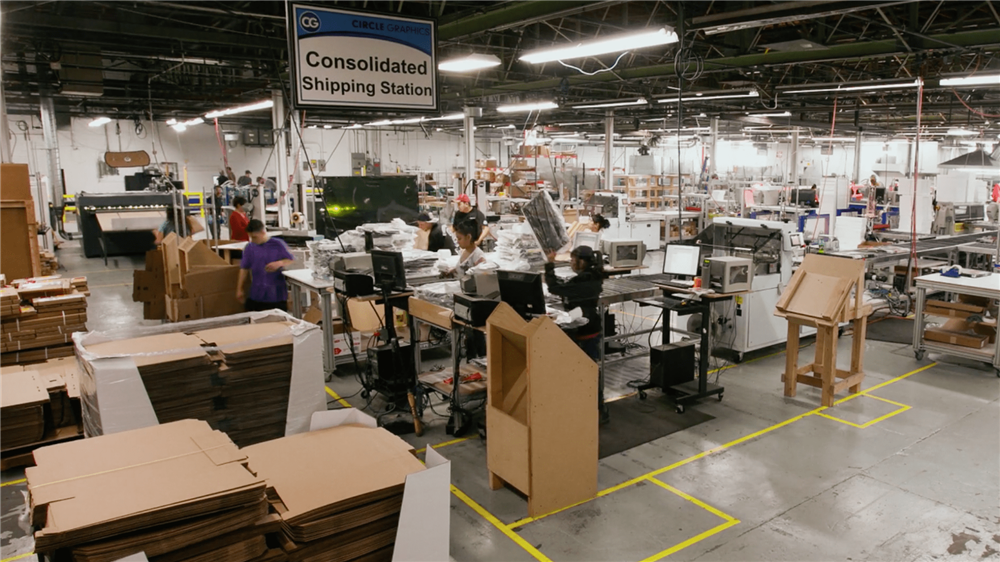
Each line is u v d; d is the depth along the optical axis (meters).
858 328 5.55
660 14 8.15
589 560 3.22
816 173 20.17
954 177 11.67
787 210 12.04
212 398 2.97
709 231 7.27
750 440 4.67
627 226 12.99
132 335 3.30
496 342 3.77
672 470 4.20
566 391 3.60
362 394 5.48
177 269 7.23
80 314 5.21
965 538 3.39
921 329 6.56
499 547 3.33
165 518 1.62
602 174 17.81
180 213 9.13
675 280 6.06
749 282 5.62
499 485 3.95
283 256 6.14
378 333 5.59
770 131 21.61
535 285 3.94
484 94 13.52
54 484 1.73
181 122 16.23
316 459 2.17
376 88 4.52
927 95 13.55
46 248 12.31
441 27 7.50
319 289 5.82
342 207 8.45
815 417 5.11
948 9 7.93
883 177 17.14
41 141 18.06
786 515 3.63
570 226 9.81
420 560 1.94
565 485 3.70
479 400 4.96
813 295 5.41
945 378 6.05
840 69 11.27
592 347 4.91
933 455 4.39
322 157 22.62
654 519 3.60
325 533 1.87
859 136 19.81
